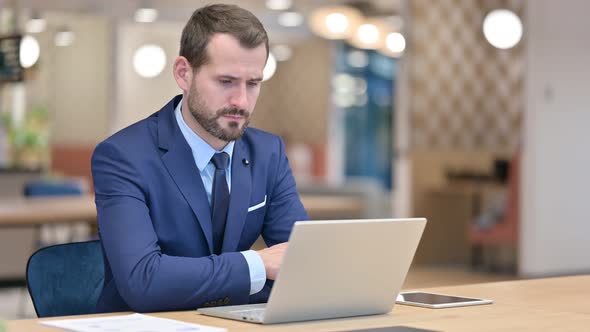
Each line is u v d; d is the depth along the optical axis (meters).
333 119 18.05
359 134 18.92
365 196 10.34
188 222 2.54
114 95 16.42
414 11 9.92
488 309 2.34
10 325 2.02
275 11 15.64
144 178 2.49
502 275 9.75
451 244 10.91
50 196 7.58
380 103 19.06
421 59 9.97
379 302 2.25
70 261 2.83
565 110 9.79
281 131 18.75
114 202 2.44
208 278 2.31
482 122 10.00
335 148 18.09
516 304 2.43
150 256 2.33
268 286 2.61
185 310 2.32
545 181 9.68
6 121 11.21
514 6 9.75
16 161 11.12
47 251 2.79
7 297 8.34
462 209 10.95
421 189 10.74
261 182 2.76
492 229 9.88
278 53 18.59
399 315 2.25
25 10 14.41
